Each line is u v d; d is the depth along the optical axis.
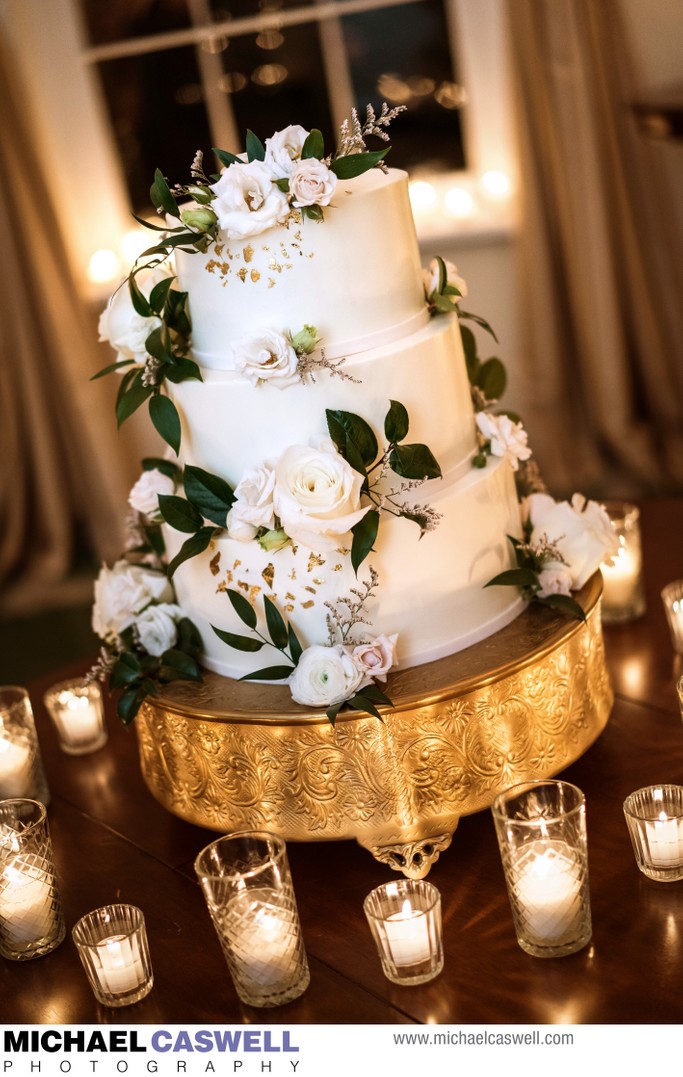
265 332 1.24
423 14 3.81
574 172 3.50
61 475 3.99
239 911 1.13
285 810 1.32
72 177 3.99
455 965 1.17
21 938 1.29
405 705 1.25
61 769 1.71
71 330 3.83
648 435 3.79
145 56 3.91
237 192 1.22
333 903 1.31
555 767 1.36
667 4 3.40
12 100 3.67
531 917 1.14
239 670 1.40
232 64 3.92
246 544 1.32
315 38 3.88
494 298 3.89
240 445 1.33
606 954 1.14
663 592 1.66
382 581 1.32
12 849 1.28
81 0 3.83
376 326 1.32
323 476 1.21
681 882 1.23
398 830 1.30
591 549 1.44
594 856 1.29
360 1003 1.14
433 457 1.28
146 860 1.45
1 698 1.70
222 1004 1.18
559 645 1.35
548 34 3.41
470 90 3.86
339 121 3.96
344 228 1.27
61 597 3.87
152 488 1.44
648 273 3.68
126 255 4.01
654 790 1.25
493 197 3.89
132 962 1.19
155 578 1.53
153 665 1.43
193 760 1.37
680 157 3.56
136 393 1.36
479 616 1.39
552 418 3.79
